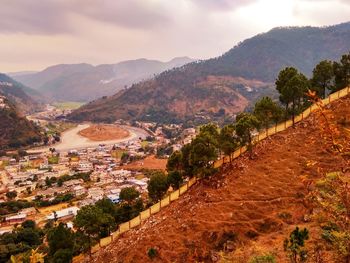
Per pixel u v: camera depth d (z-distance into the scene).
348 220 14.38
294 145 59.34
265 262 22.95
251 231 43.00
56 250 60.47
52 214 135.12
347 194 13.48
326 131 12.47
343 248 15.34
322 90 73.12
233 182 54.56
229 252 40.88
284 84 71.19
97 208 60.47
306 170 51.12
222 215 47.50
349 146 12.24
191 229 47.03
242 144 61.38
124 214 70.44
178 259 43.47
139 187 165.25
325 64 71.81
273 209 45.78
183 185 66.31
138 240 50.44
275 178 52.03
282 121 70.31
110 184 181.00
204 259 42.09
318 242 24.61
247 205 47.81
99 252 55.78
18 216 136.38
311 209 42.09
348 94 65.31
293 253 22.75
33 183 193.88
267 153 59.91
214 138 57.81
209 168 56.97
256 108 66.56
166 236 48.00
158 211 57.75
